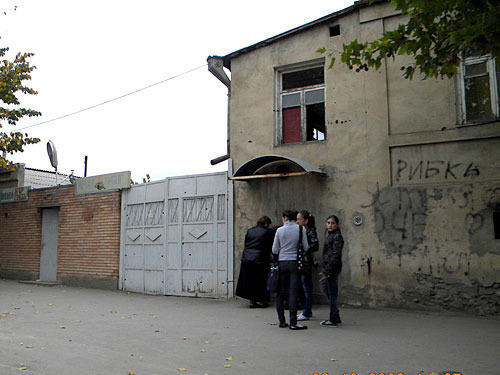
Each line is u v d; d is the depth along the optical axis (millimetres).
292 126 10000
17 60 15828
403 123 8570
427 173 8250
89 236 12969
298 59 9875
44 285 13305
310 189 9336
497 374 4508
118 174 12508
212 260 10453
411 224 8266
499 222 7547
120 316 8023
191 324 7227
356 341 5926
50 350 5609
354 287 8641
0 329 6910
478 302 7582
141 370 4770
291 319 6684
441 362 4938
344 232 8867
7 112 15281
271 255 9031
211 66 10570
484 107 8039
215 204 10570
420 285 8078
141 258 11734
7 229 15336
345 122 9133
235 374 4613
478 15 5398
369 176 8750
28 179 19094
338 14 9398
